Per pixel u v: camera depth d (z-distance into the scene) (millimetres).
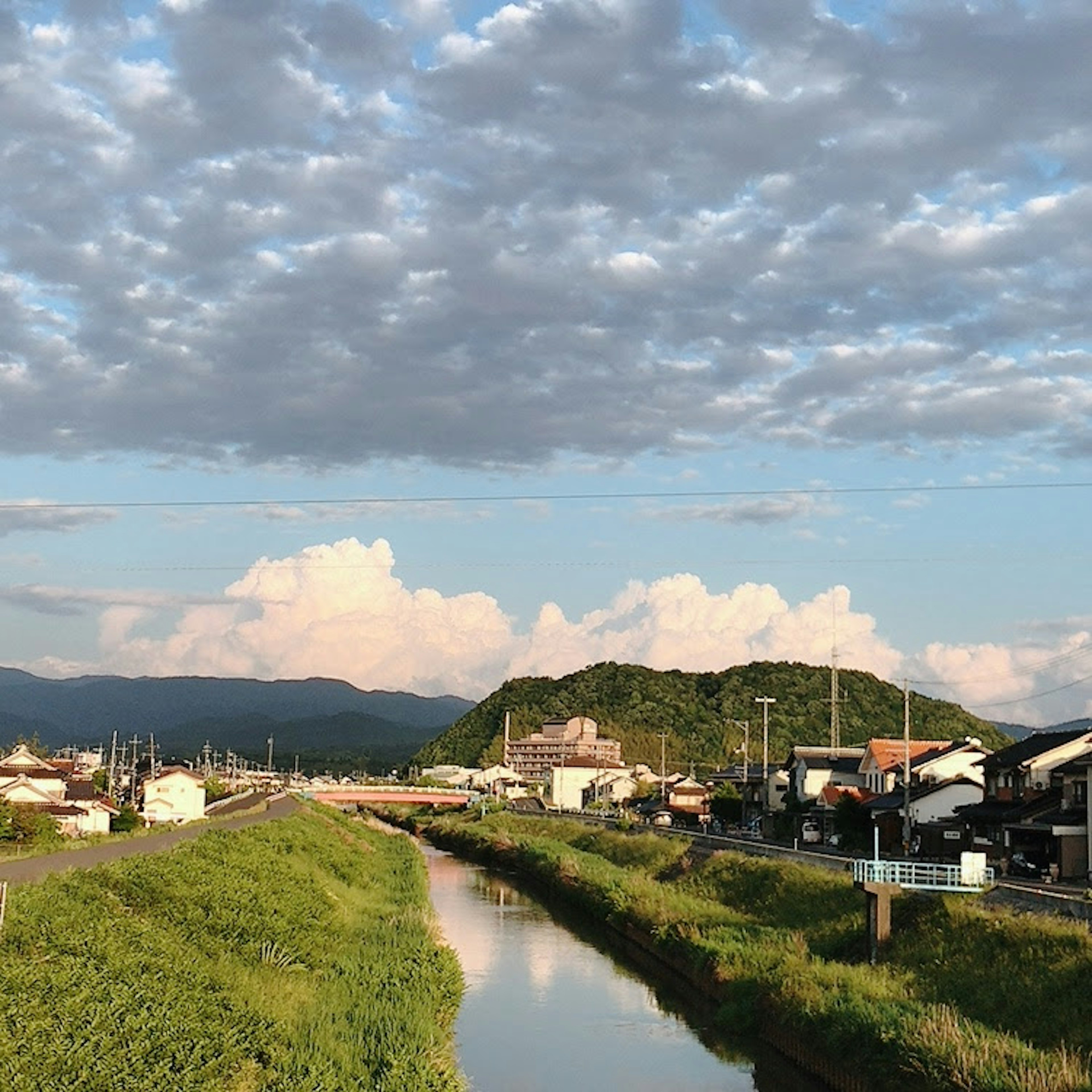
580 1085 27812
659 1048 31016
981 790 63125
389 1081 21734
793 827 78375
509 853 83688
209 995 23812
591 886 57000
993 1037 23281
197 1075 19688
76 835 64750
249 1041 22312
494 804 127250
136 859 35031
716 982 35219
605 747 169500
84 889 28531
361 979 30172
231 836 48469
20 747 113438
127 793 116875
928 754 73125
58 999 20531
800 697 177125
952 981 28922
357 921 41344
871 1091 24266
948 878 35562
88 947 23797
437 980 31156
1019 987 26719
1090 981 25109
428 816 132375
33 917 24500
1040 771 55719
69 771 113438
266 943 30844
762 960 34844
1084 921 28875
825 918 39656
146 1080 18812
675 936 41281
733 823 94812
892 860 50344
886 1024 25047
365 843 78938
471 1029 33188
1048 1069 21141
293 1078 21062
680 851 65125
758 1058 30094
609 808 129375
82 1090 17859
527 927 52531
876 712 167375
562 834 93875
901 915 35000
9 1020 19141
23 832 57594
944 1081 21938
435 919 45844
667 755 165500
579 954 45219
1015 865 49781
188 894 32438
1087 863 46000
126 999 21453
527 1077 28375
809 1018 28047
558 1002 36625
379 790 136875
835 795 76188
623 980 40094
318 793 133125
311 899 40156
